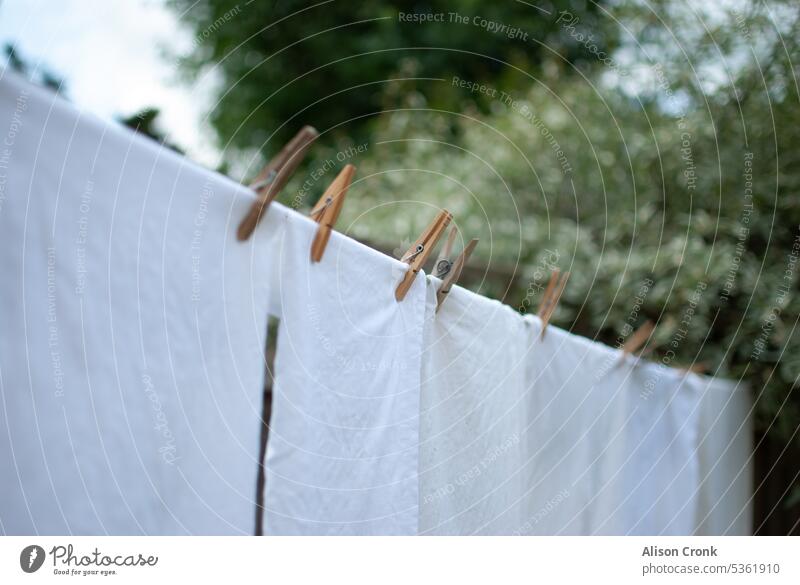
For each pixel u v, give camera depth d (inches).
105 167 35.9
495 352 60.9
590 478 74.0
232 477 41.3
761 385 114.5
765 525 118.6
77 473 35.0
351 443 47.4
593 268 131.4
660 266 123.8
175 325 38.7
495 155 158.6
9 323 32.9
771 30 123.9
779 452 120.6
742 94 125.3
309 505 44.8
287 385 43.8
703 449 95.3
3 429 32.9
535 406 67.2
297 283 44.5
